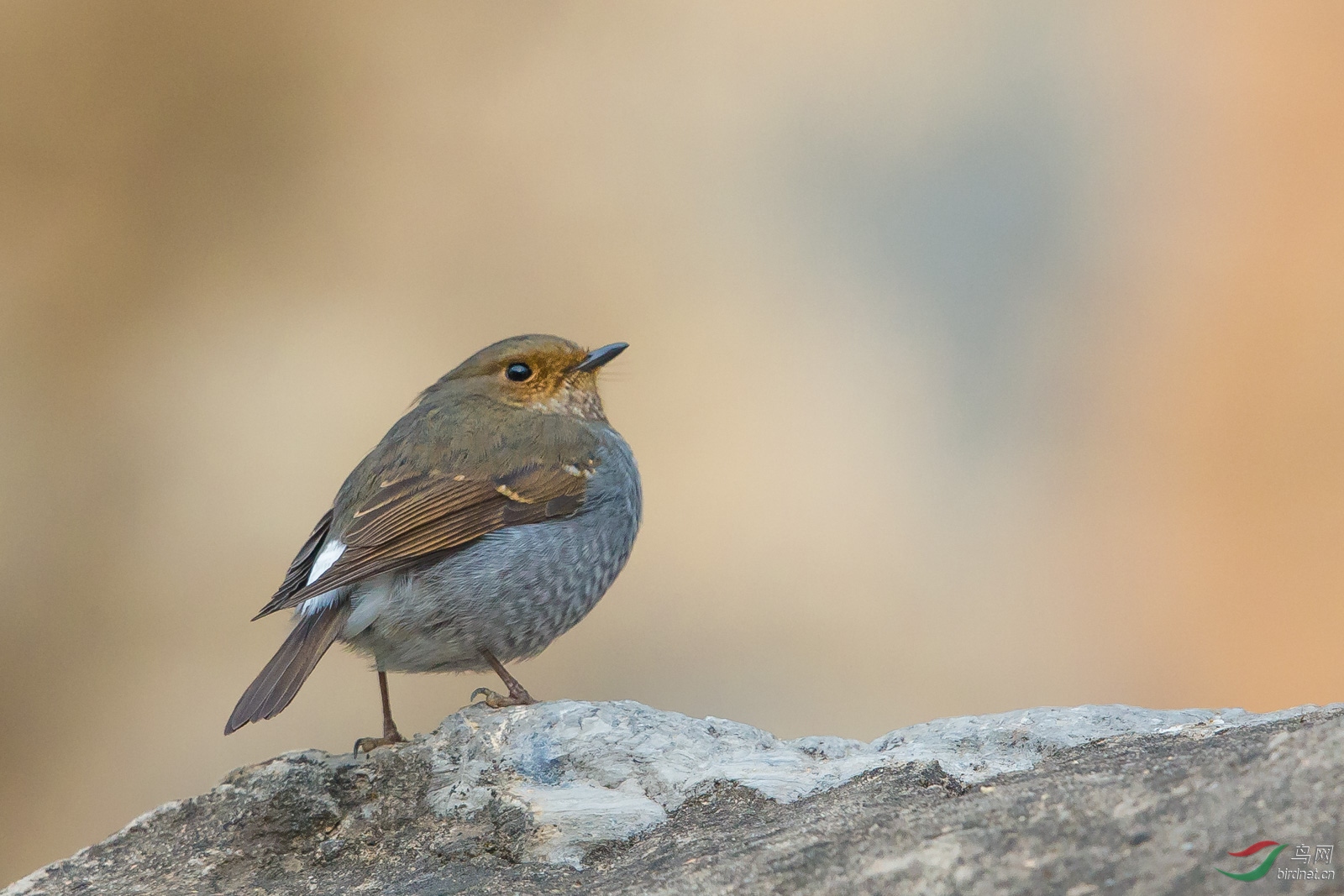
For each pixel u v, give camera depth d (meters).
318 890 5.64
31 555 15.27
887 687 14.43
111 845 6.12
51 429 16.12
